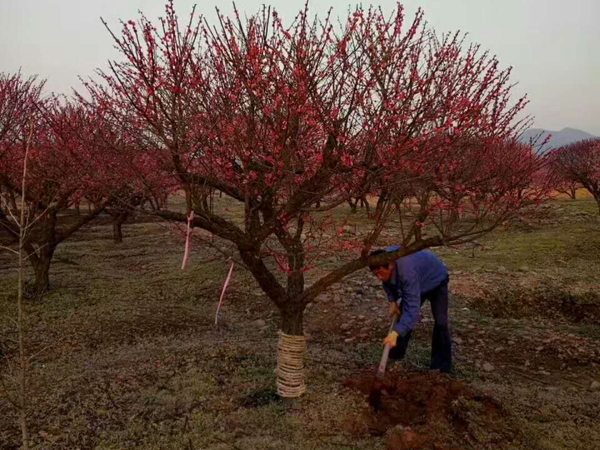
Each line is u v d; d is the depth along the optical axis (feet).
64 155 18.69
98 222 78.23
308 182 12.21
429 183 12.23
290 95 10.61
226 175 12.26
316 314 24.73
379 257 13.44
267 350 19.06
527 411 13.98
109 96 15.47
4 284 32.30
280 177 11.86
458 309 25.02
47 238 30.14
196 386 15.17
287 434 12.30
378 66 11.29
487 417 12.34
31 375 16.97
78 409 13.80
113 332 22.36
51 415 13.55
